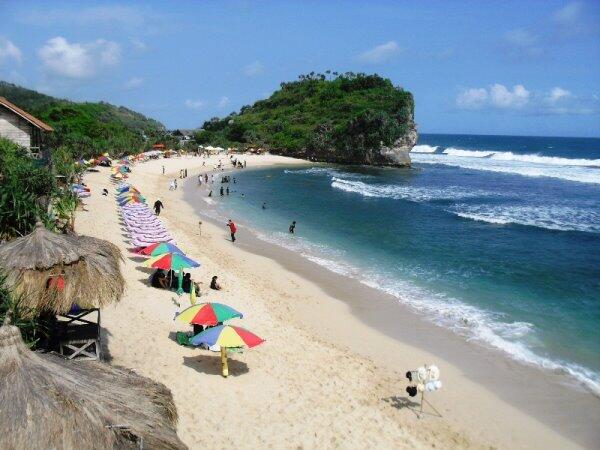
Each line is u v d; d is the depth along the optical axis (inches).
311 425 475.8
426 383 533.6
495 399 577.0
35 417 234.1
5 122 1409.9
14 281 386.6
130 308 686.5
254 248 1239.5
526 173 3427.7
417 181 2972.4
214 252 1138.7
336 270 1066.1
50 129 1502.2
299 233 1444.4
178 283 784.9
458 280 1011.3
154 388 312.2
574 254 1223.5
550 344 720.3
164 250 858.8
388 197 2240.4
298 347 653.3
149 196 1894.7
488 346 711.7
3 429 227.0
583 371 645.3
